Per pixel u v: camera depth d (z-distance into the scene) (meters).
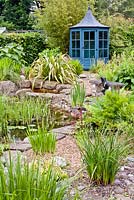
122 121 4.13
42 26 12.92
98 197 2.58
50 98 6.91
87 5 13.21
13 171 2.06
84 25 11.88
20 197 1.80
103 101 4.67
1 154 3.42
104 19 13.69
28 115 5.25
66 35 12.81
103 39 12.11
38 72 8.23
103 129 3.55
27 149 3.70
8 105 5.67
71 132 4.42
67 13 12.64
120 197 2.60
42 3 14.27
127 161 3.31
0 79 7.66
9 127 4.78
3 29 17.97
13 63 8.66
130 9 21.97
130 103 4.68
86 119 4.50
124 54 10.03
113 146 2.81
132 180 2.91
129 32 13.13
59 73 8.23
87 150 2.81
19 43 11.35
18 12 22.41
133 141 3.59
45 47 12.67
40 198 1.81
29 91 7.54
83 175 2.94
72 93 6.32
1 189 1.81
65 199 2.14
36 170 2.10
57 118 5.45
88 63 11.94
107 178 2.78
